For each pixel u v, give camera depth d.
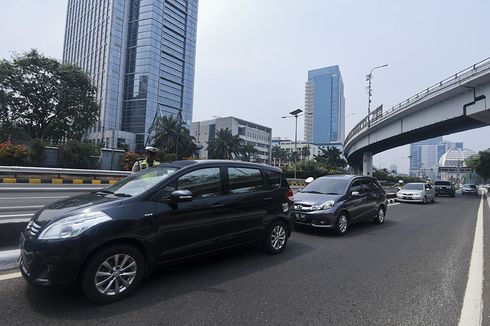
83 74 44.94
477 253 6.84
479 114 24.72
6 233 5.18
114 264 3.86
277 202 6.16
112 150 28.73
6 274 4.50
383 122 38.81
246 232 5.50
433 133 37.28
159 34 87.38
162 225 4.27
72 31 110.38
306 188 9.62
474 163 57.25
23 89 40.12
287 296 4.21
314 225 8.24
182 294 4.13
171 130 64.25
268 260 5.79
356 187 9.50
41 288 4.08
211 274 4.93
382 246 7.31
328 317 3.66
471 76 23.12
